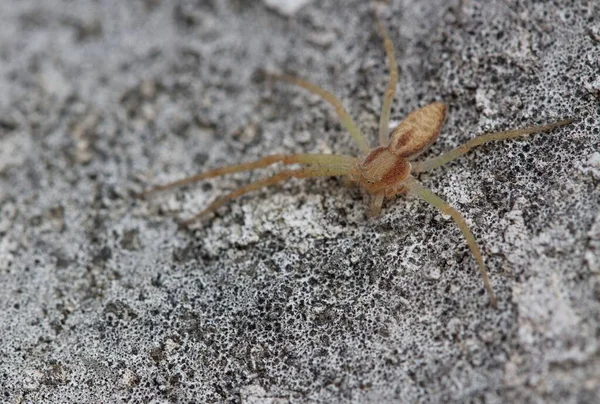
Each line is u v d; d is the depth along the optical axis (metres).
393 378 0.08
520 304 0.08
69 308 0.09
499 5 0.09
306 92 0.09
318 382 0.08
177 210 0.09
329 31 0.09
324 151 0.09
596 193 0.08
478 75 0.09
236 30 0.10
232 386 0.09
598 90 0.09
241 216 0.09
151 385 0.09
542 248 0.08
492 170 0.09
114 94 0.09
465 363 0.08
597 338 0.08
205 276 0.09
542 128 0.09
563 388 0.08
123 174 0.09
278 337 0.09
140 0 0.10
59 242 0.09
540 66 0.09
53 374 0.09
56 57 0.10
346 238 0.09
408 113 0.09
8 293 0.09
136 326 0.09
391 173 0.09
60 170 0.09
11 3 0.10
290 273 0.09
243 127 0.09
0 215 0.09
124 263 0.09
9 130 0.09
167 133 0.09
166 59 0.10
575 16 0.09
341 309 0.09
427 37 0.09
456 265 0.09
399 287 0.09
